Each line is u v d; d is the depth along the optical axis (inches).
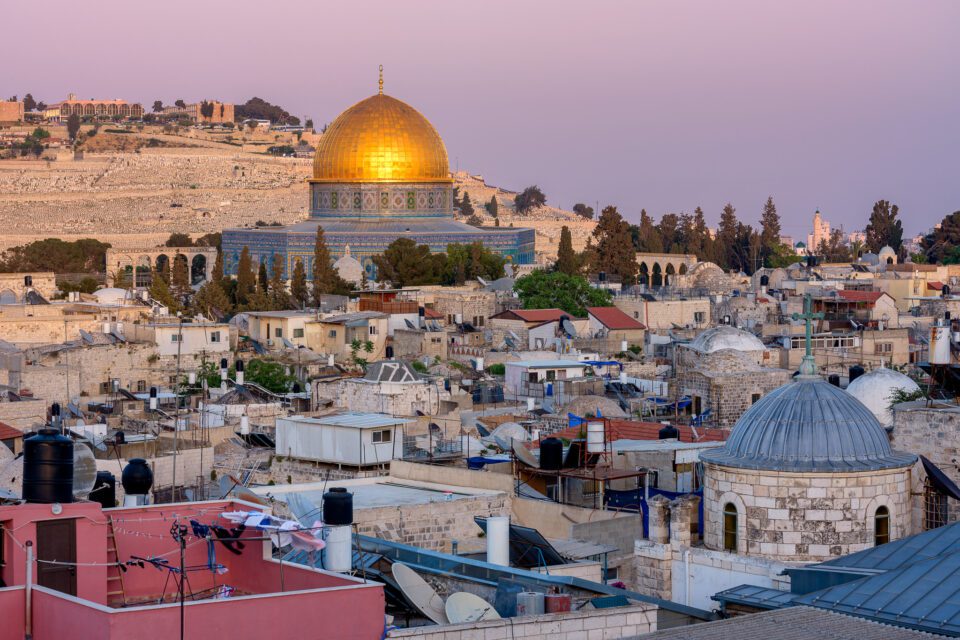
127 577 1903.3
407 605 2033.7
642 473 3422.7
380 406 6043.3
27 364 7800.2
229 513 1971.0
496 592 2166.6
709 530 2790.4
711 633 2007.9
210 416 6023.6
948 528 2394.2
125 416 6387.8
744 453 2758.4
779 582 2509.8
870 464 2704.2
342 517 2041.1
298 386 7411.4
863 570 2315.5
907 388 4827.8
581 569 2623.0
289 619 1684.3
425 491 3383.4
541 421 5610.2
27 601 1679.4
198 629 1636.3
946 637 2050.9
